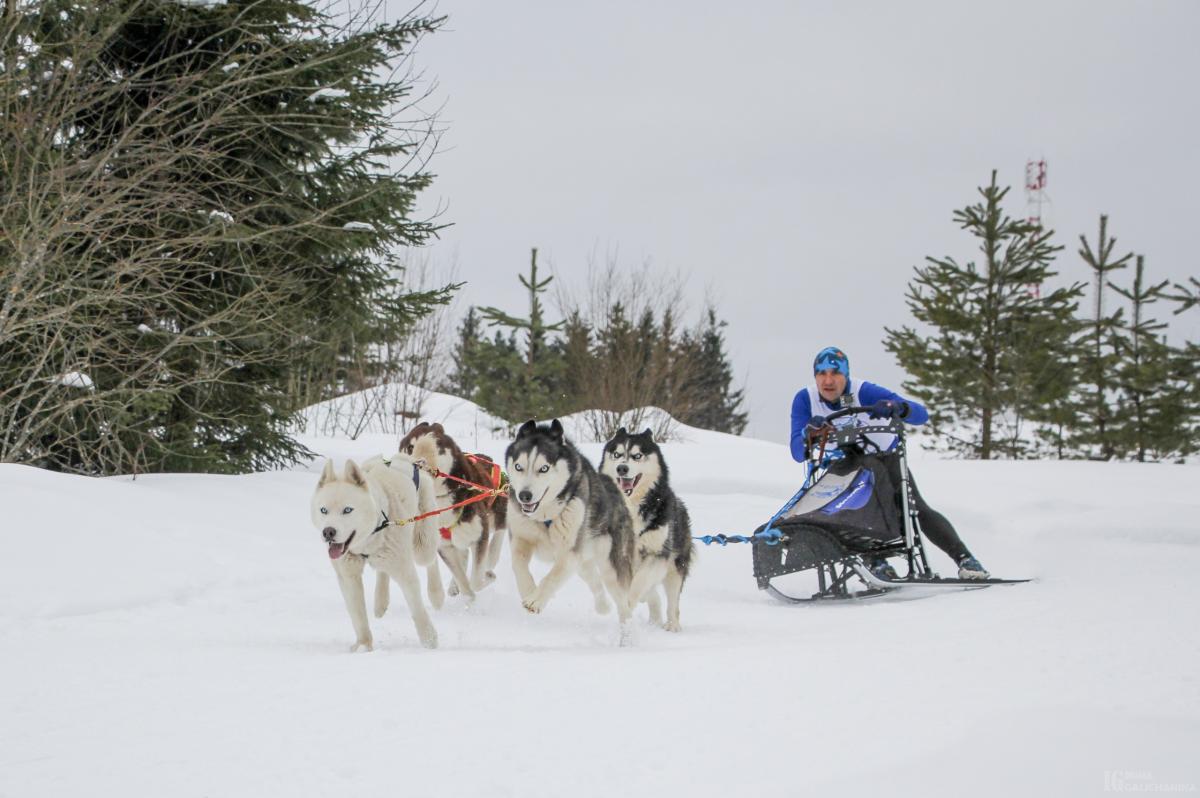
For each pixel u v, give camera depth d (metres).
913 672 3.40
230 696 3.53
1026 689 3.02
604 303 22.69
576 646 5.03
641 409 20.97
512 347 28.61
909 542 6.75
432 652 4.55
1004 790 2.14
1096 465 12.70
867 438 7.00
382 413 20.55
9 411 9.45
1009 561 7.87
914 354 19.95
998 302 19.80
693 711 2.99
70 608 5.68
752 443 21.12
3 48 8.20
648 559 5.89
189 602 6.18
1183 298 18.56
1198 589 5.56
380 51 10.58
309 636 5.31
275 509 8.98
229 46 9.88
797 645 4.29
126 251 9.56
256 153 10.03
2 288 8.40
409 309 11.59
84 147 9.16
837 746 2.55
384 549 4.93
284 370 11.20
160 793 2.44
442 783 2.45
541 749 2.68
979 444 20.08
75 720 3.25
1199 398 18.33
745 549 8.95
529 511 5.24
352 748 2.76
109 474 10.02
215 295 10.07
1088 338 19.80
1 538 6.32
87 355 9.17
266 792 2.43
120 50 9.73
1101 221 19.78
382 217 10.82
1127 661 3.38
